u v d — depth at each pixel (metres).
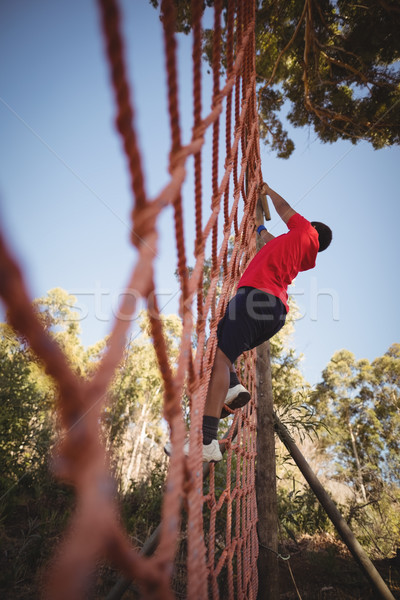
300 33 6.02
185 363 0.65
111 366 0.27
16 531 3.44
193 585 0.52
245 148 1.96
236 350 1.54
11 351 5.32
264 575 2.28
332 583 3.35
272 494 2.51
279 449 4.75
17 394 4.97
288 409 3.35
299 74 6.38
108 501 0.22
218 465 3.50
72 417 0.22
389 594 2.56
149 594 0.32
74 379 0.23
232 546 1.47
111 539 0.22
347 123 6.32
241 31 1.54
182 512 3.40
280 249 1.79
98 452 0.23
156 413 12.82
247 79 2.10
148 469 6.87
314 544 4.14
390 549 4.65
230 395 1.66
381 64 5.70
